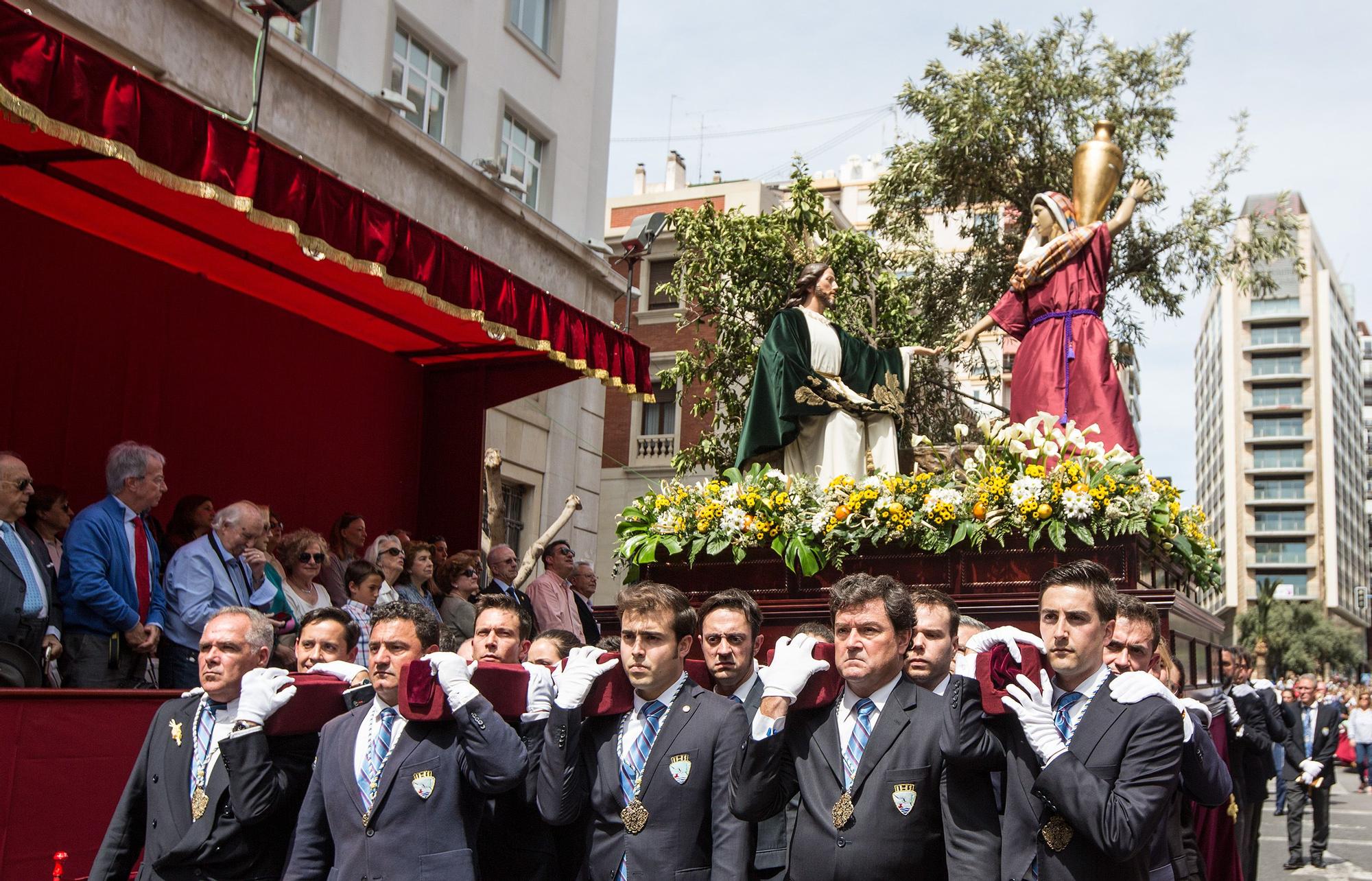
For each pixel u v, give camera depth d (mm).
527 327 10414
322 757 4883
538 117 19531
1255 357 110750
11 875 5672
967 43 22047
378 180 15266
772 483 9461
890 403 10656
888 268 23062
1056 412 10242
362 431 13102
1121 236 22109
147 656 7656
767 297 19797
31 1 10516
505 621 6023
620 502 29875
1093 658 4359
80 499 10359
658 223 17438
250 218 7547
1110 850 3936
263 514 8547
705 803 4723
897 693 4594
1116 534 8195
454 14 17484
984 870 4258
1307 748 18547
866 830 4375
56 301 10156
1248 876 9109
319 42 14883
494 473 13344
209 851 4828
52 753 5906
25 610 6844
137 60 11695
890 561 8812
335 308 12258
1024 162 21906
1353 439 125938
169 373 11133
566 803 4781
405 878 4605
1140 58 21656
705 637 5297
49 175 9156
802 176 19531
